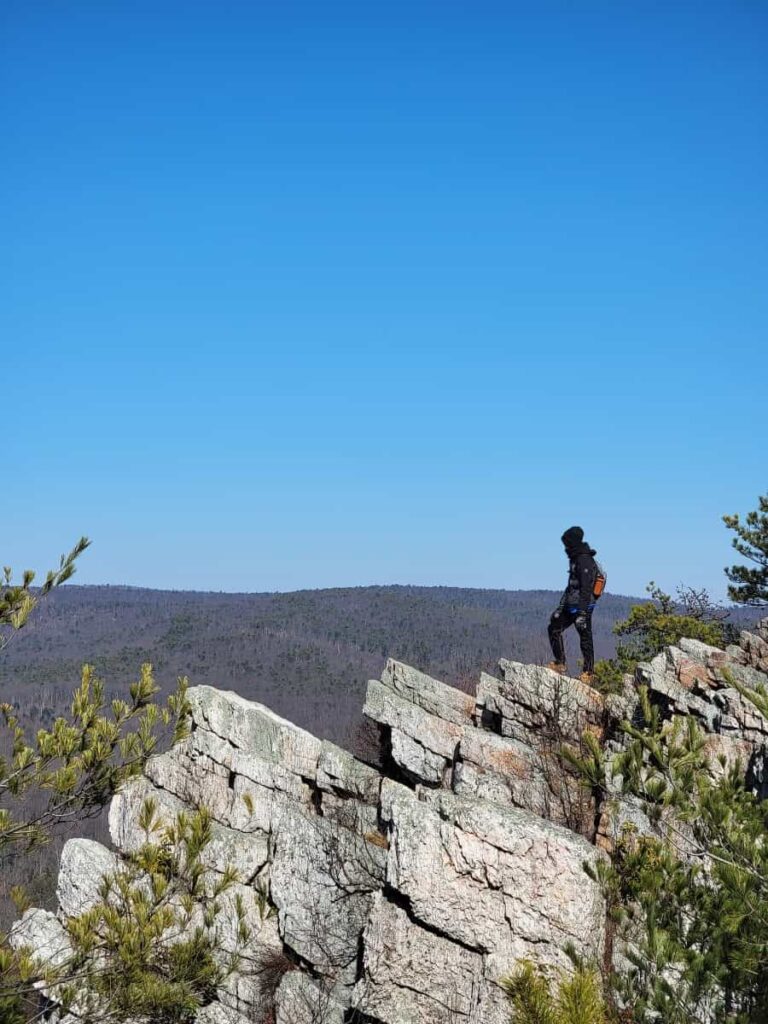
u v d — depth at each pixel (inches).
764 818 355.9
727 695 637.3
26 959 453.1
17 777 473.4
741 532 1190.3
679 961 343.3
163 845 560.1
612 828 541.3
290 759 647.8
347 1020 502.3
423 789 531.2
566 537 749.3
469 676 1085.1
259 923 577.3
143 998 470.9
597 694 677.3
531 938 445.1
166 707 511.2
